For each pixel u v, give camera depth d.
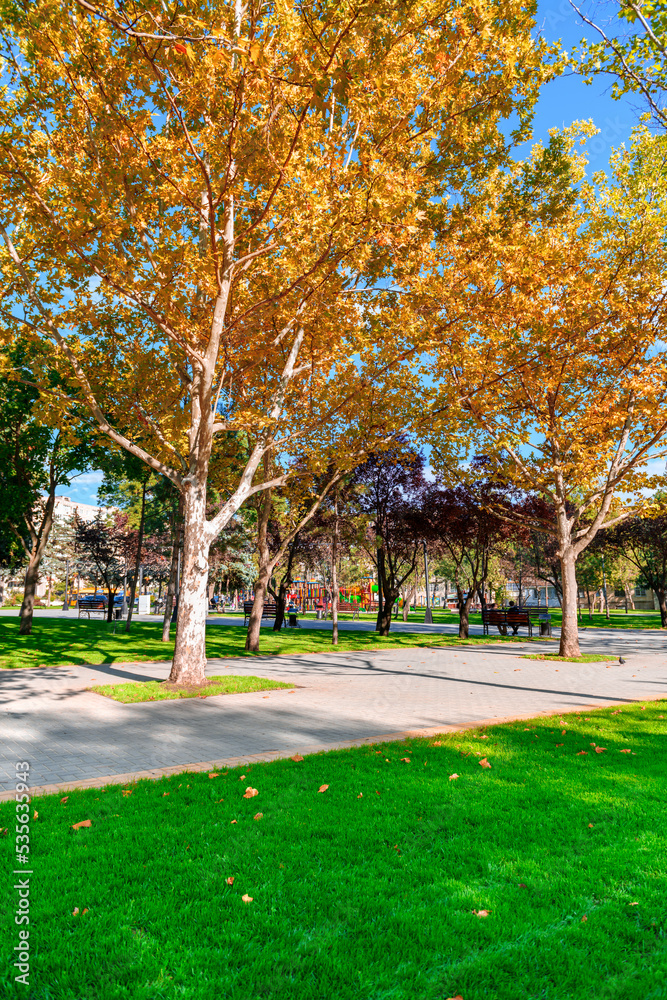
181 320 10.82
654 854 4.11
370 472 25.56
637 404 17.02
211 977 2.77
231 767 6.25
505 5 10.66
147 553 41.59
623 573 55.47
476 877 3.80
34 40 9.07
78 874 3.74
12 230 12.34
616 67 8.48
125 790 5.38
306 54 8.33
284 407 15.43
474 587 27.42
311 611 59.44
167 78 9.29
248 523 33.47
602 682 14.02
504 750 6.89
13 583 81.62
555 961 2.94
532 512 25.47
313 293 11.03
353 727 8.53
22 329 11.62
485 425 18.03
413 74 9.84
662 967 2.92
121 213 11.07
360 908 3.40
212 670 15.36
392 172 9.70
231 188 9.85
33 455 22.75
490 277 13.00
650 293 15.96
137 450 12.16
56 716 9.12
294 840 4.31
